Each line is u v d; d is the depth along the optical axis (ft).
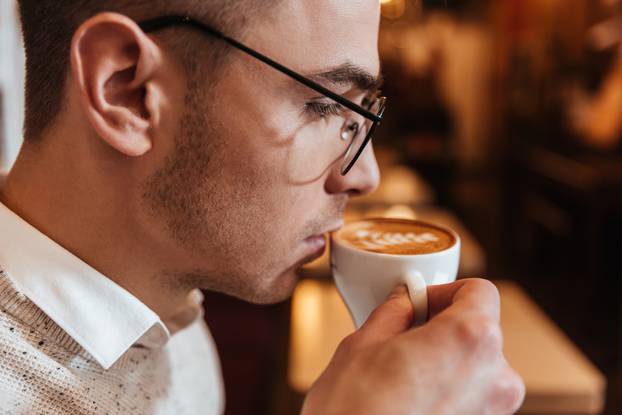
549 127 16.15
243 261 2.51
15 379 2.26
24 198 2.51
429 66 23.82
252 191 2.39
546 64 16.83
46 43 2.34
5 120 5.57
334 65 2.29
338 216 2.64
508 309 5.32
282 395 4.55
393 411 1.78
